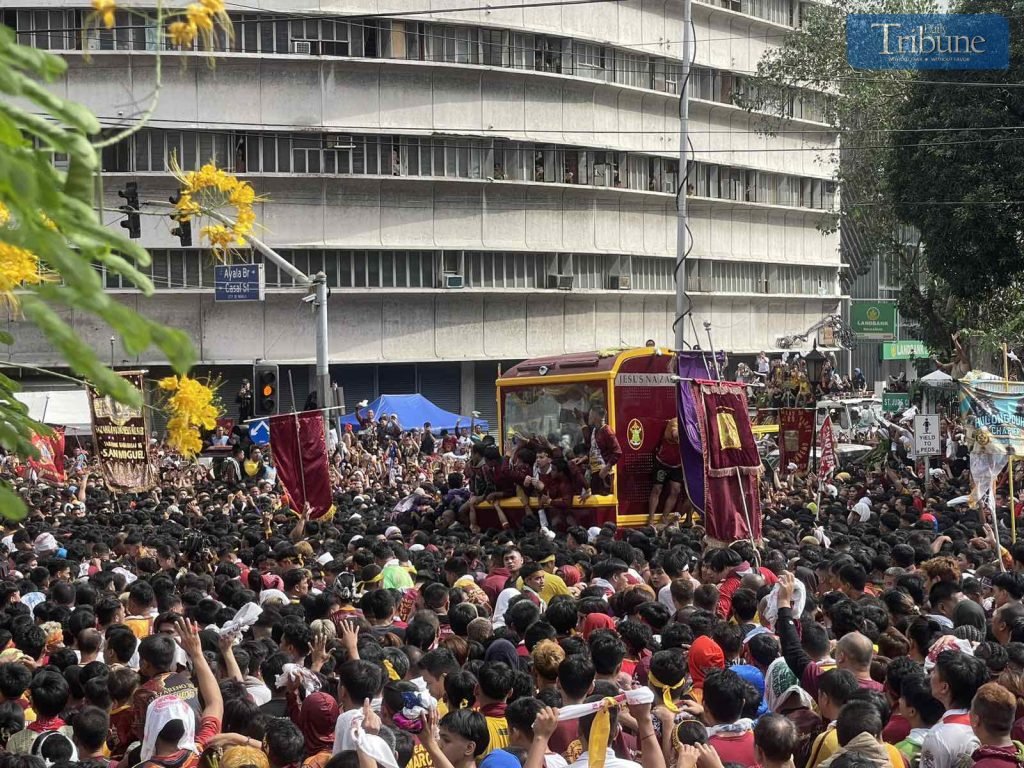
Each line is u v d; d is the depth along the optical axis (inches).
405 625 416.5
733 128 2536.9
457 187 2110.0
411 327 2114.9
